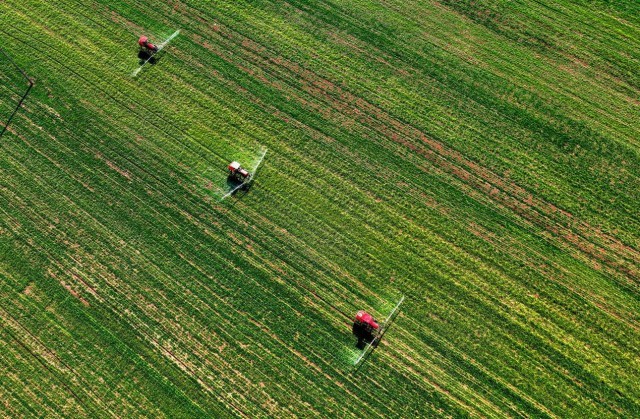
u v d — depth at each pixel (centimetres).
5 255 2573
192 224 2653
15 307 2494
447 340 2500
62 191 2695
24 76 2903
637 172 2842
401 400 2406
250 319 2509
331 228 2675
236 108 2891
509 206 2758
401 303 2553
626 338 2527
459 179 2802
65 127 2816
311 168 2784
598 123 2950
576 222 2736
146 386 2388
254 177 2750
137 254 2595
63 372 2398
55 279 2541
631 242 2702
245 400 2383
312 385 2416
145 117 2852
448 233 2694
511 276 2627
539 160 2856
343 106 2917
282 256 2614
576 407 2408
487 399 2416
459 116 2933
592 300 2594
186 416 2352
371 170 2797
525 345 2503
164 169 2750
